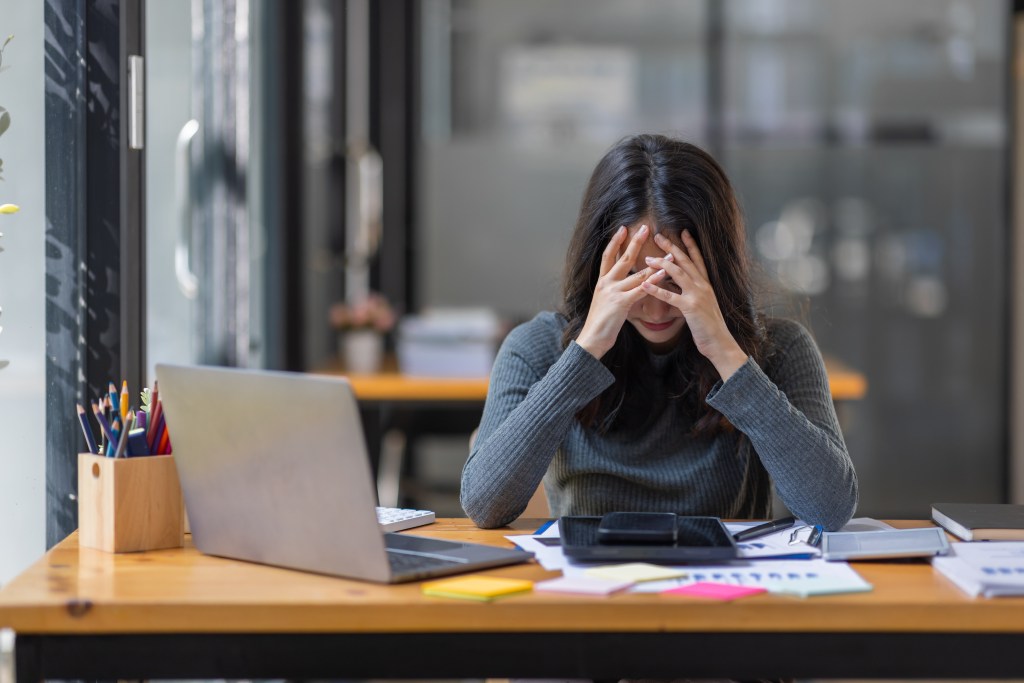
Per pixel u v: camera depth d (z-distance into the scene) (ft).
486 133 16.57
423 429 15.05
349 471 4.35
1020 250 15.78
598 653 4.16
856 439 16.58
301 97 12.51
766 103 16.30
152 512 5.00
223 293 9.84
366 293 16.58
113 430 5.03
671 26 16.33
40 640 4.18
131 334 6.53
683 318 5.72
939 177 16.25
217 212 9.67
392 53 16.39
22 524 6.01
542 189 16.65
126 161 6.43
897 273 16.39
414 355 12.03
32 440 6.05
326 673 4.18
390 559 4.65
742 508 6.11
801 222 16.42
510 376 6.06
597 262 5.85
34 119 5.98
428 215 16.69
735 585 4.31
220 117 9.73
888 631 4.14
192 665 4.18
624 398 5.95
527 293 16.74
